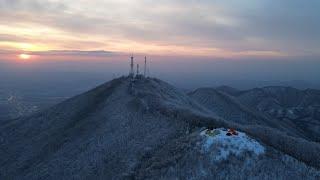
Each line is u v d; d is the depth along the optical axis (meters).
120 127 73.38
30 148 86.19
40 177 68.62
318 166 48.59
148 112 75.25
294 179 43.78
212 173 44.81
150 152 57.50
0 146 95.50
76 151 71.88
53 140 83.31
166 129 63.41
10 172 78.75
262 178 43.69
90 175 60.09
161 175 47.22
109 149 65.56
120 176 54.28
